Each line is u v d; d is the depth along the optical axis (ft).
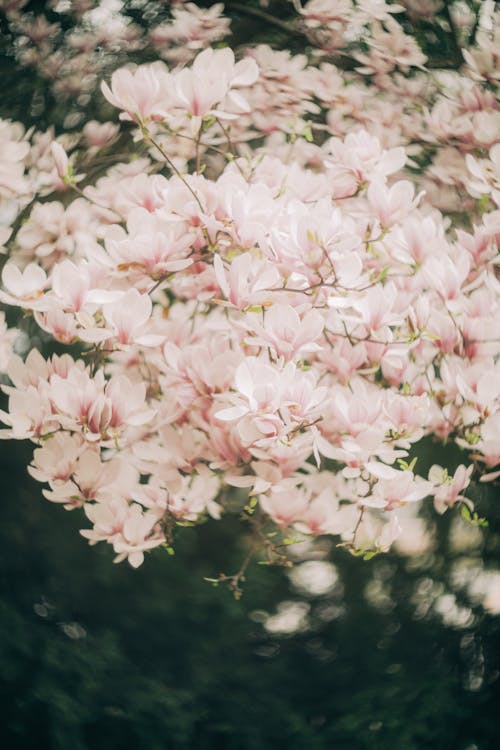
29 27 11.45
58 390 8.23
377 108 10.85
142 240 8.32
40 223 9.71
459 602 14.30
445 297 8.72
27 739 11.13
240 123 10.76
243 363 7.98
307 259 8.28
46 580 14.08
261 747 12.18
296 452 8.38
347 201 9.43
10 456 14.07
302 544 16.12
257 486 8.39
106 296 8.26
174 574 15.12
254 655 15.33
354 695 13.41
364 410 8.38
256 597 15.70
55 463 8.42
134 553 8.71
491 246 9.09
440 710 12.47
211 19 10.73
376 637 15.21
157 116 8.52
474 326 8.89
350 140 8.95
